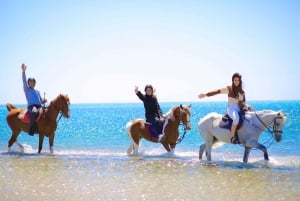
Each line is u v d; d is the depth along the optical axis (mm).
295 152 16250
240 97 12320
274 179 9984
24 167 11891
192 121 43688
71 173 10945
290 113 62219
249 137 12141
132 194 8656
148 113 14438
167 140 14109
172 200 8188
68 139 24156
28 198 8383
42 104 15570
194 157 14320
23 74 15062
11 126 15727
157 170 11344
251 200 8117
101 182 9812
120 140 23344
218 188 9125
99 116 75812
